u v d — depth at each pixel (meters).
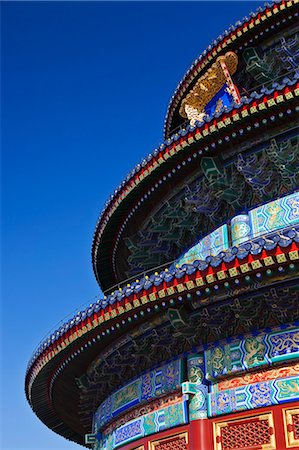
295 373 17.53
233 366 18.66
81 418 29.47
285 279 17.62
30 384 26.27
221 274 17.25
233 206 23.41
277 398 17.45
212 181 23.31
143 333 21.72
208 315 19.55
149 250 27.67
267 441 17.31
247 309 18.77
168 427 19.77
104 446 24.20
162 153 23.27
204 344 20.05
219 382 19.11
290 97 20.00
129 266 31.62
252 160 22.64
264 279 17.69
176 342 20.89
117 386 24.14
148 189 25.50
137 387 22.12
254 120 21.44
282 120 21.42
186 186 24.86
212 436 18.39
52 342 22.59
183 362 20.36
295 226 18.81
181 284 18.06
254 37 27.52
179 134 22.59
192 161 23.69
